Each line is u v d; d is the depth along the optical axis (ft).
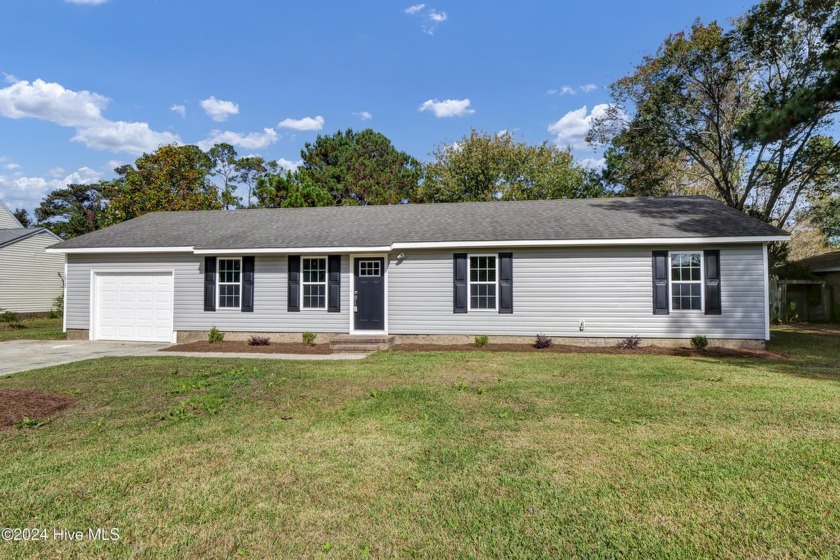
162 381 25.79
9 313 76.02
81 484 12.55
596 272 40.50
